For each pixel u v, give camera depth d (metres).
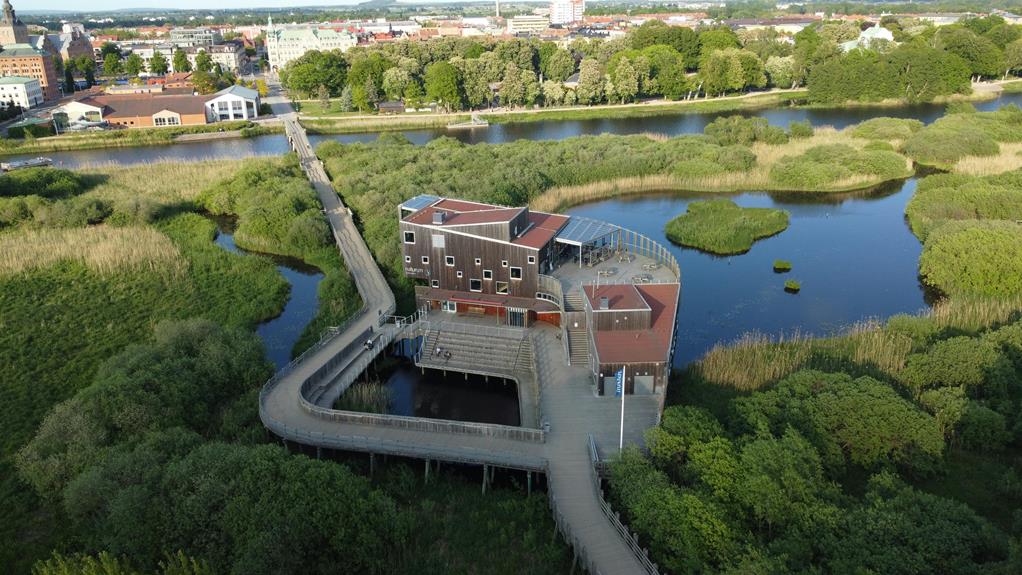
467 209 75.12
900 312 77.06
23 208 108.44
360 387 61.25
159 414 53.31
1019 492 45.34
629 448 46.19
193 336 63.97
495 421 59.09
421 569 41.34
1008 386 55.59
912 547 37.72
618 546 40.69
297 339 73.44
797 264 91.94
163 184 129.38
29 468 48.91
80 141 180.00
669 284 66.88
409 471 50.19
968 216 99.50
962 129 141.38
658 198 123.69
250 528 39.53
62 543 43.59
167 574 36.03
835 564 36.72
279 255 98.88
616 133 180.00
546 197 118.25
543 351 63.38
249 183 121.50
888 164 128.12
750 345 68.12
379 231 97.00
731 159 131.50
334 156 150.50
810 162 129.25
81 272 88.88
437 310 72.31
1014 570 34.66
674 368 65.00
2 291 82.88
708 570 37.19
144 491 42.41
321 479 42.81
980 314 69.31
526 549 42.84
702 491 42.53
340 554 39.97
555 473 46.84
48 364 67.69
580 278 70.25
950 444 51.62
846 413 49.94
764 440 46.16
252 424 54.78
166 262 91.69
